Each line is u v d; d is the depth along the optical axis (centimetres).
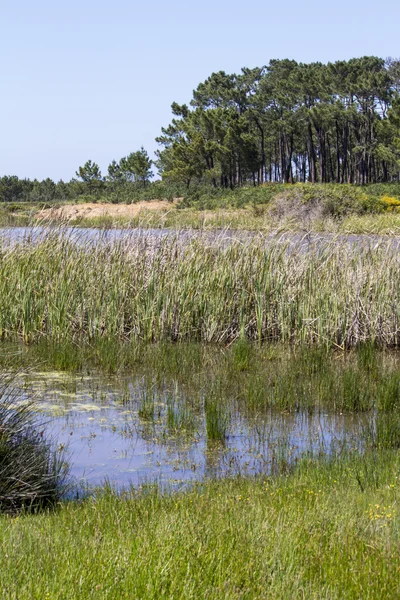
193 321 1351
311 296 1333
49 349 1223
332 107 7631
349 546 439
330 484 623
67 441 808
